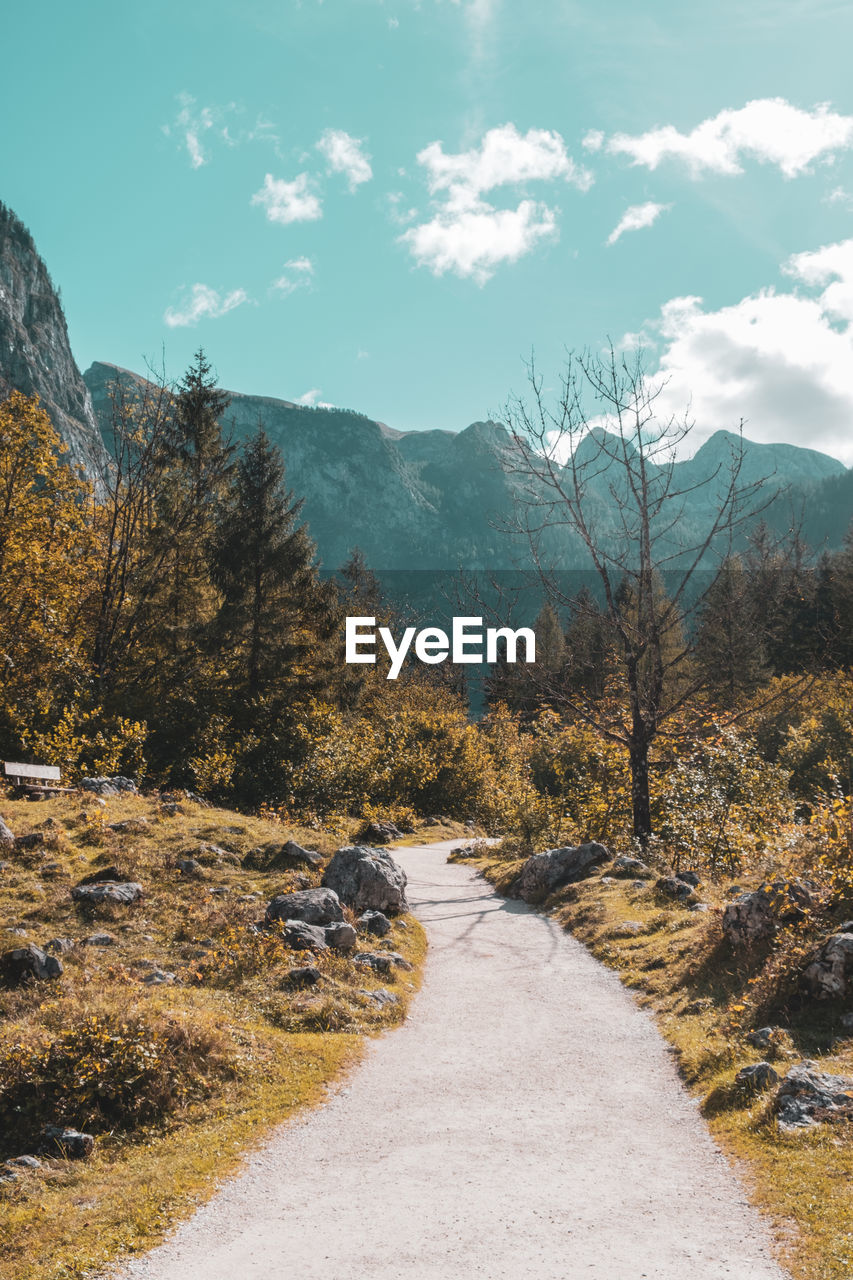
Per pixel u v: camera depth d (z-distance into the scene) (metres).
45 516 35.19
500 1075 9.94
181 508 42.44
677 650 47.34
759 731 39.62
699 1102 8.76
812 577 69.38
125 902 14.88
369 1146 7.89
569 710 27.64
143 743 32.59
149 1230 6.28
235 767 33.69
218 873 17.73
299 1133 8.22
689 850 22.27
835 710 38.66
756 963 11.68
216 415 44.56
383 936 16.41
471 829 43.38
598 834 26.73
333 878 18.11
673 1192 6.73
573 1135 8.08
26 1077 8.43
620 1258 5.68
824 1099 7.65
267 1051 10.07
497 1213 6.45
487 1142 7.95
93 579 39.69
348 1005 12.18
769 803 23.73
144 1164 7.50
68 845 17.23
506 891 22.98
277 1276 5.58
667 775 26.00
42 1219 6.49
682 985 12.64
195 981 12.38
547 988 13.81
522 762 48.59
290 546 39.69
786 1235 5.86
